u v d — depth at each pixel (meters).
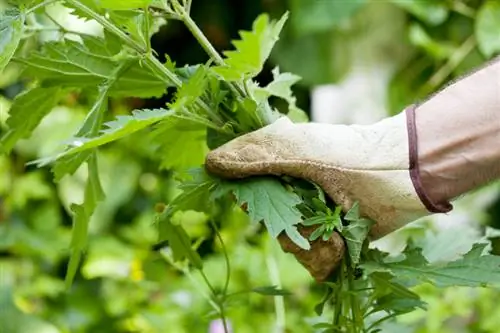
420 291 1.71
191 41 2.65
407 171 1.18
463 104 1.18
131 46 1.18
